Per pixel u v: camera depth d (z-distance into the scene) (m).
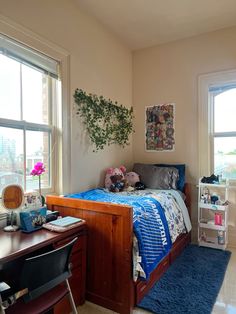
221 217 2.92
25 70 2.17
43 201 1.95
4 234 1.60
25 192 2.00
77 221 1.83
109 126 3.20
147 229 1.92
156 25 3.03
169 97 3.47
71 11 2.54
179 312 1.75
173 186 3.10
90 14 2.79
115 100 3.32
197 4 2.61
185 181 3.34
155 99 3.57
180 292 2.00
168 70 3.48
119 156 3.43
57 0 2.37
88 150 2.81
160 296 1.94
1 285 1.28
